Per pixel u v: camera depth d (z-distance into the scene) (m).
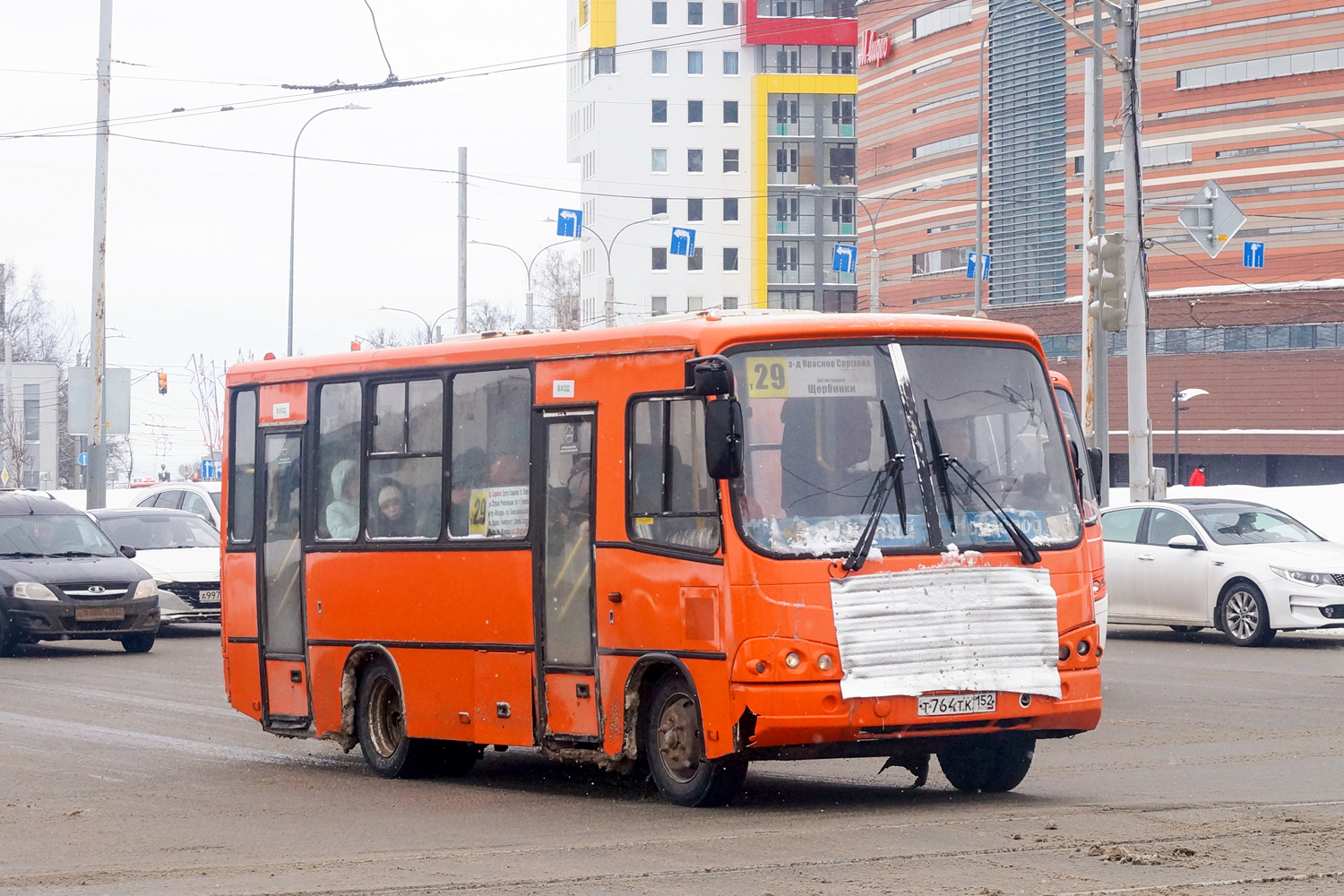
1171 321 91.56
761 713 10.00
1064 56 94.31
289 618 14.39
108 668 22.80
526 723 11.88
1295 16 87.69
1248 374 89.12
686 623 10.52
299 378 14.41
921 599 10.27
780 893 7.75
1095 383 31.64
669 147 127.38
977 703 10.33
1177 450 85.81
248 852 9.64
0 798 12.09
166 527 30.34
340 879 8.59
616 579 11.09
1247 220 89.44
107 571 25.14
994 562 10.53
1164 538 24.27
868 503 10.37
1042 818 9.96
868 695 10.04
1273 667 20.31
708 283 127.75
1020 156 97.69
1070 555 10.83
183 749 15.07
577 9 132.62
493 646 12.17
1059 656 10.67
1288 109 88.06
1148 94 92.44
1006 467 10.82
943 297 105.62
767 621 10.05
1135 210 27.97
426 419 13.02
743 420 10.28
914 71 108.50
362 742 13.55
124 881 8.72
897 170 110.88
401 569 13.08
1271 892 7.51
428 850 9.54
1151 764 12.63
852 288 126.88
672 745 10.89
